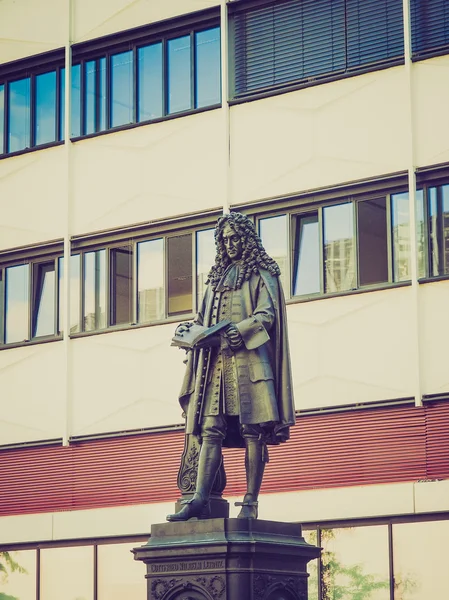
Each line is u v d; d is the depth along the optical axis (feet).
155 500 118.11
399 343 106.83
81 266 124.98
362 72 110.93
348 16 112.98
